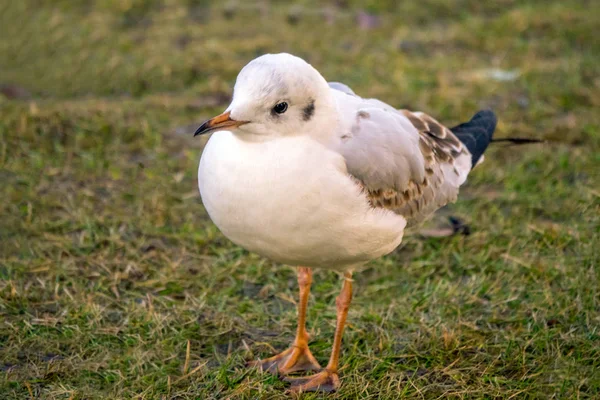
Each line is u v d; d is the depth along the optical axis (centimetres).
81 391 809
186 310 946
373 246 805
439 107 1438
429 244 1102
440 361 867
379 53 1662
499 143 1332
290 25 1789
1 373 831
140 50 1664
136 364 848
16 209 1120
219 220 776
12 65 1620
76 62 1628
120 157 1279
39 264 1005
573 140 1345
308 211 742
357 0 1891
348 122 796
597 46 1709
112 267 1027
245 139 752
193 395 812
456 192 945
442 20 1844
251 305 973
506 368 858
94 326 906
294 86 742
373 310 959
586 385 823
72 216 1116
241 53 1667
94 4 1858
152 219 1125
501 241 1098
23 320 905
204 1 1888
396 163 816
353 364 867
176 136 1359
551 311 941
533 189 1219
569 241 1079
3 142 1259
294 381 853
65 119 1345
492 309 961
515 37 1744
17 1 1848
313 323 944
